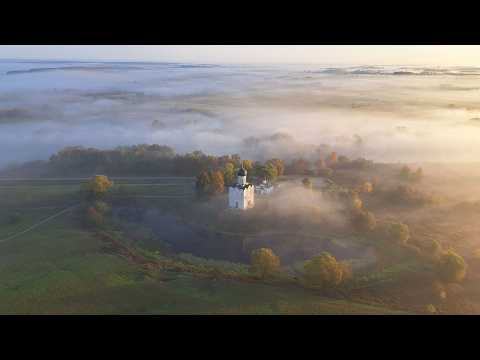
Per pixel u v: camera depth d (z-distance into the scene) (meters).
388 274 98.00
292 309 82.44
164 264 104.50
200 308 82.19
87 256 107.25
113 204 146.75
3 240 118.50
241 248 114.50
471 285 94.31
